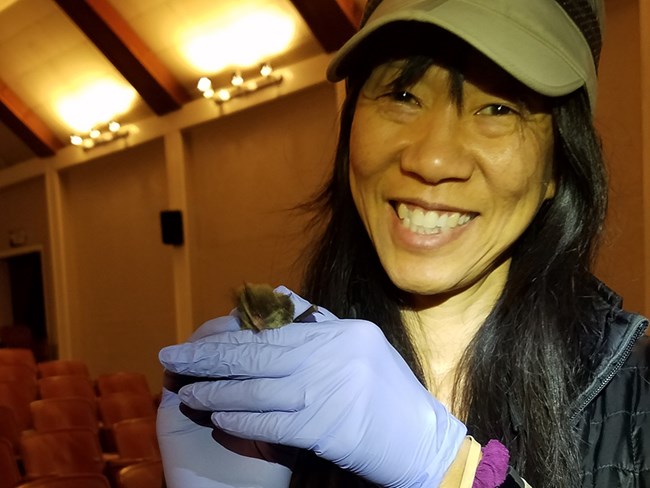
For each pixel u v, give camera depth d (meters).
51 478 1.21
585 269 0.44
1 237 4.89
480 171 0.37
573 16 0.37
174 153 3.29
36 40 3.53
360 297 0.48
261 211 2.93
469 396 0.42
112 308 3.99
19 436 1.91
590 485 0.39
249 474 0.39
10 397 2.58
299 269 0.58
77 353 4.31
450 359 0.45
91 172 4.05
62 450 1.68
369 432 0.35
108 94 3.52
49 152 4.18
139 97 3.38
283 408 0.35
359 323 0.38
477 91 0.37
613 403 0.40
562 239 0.42
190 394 0.38
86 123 3.79
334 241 0.49
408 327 0.45
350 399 0.35
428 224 0.39
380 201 0.41
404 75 0.37
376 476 0.35
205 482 0.39
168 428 0.42
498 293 0.44
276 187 2.84
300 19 2.50
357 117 0.41
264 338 0.38
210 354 0.38
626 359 0.41
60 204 4.25
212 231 3.23
